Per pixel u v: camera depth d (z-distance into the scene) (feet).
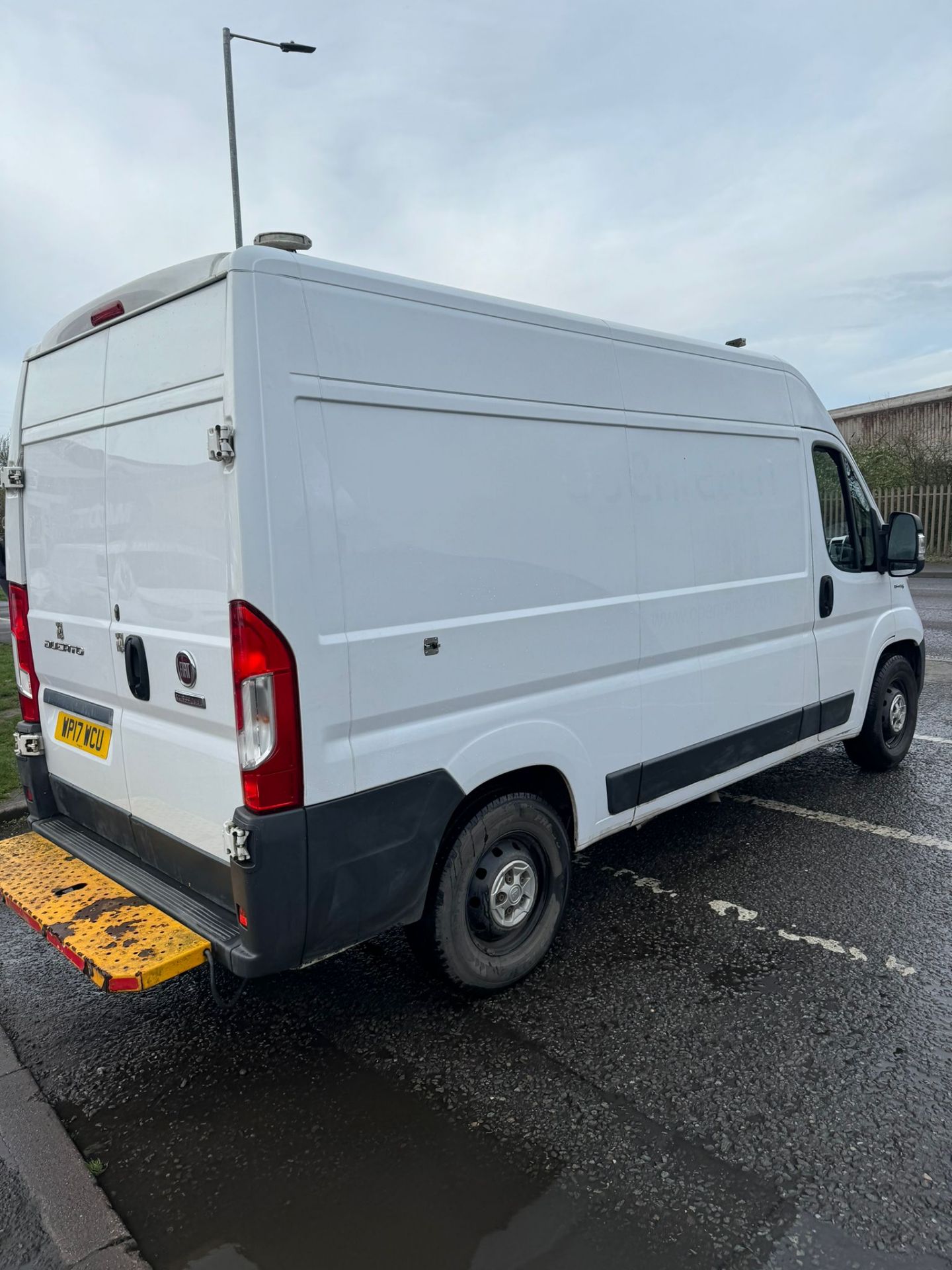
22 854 11.53
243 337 7.93
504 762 10.43
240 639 8.09
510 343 10.30
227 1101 9.09
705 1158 8.07
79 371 10.53
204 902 9.56
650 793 12.80
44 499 11.57
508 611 10.37
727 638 13.83
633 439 12.00
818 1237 7.16
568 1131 8.48
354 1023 10.43
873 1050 9.58
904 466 65.57
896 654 18.69
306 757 8.42
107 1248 7.23
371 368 8.86
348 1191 7.82
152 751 9.96
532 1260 7.01
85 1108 9.04
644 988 10.96
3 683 30.09
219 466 8.20
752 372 14.33
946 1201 7.50
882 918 12.57
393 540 9.07
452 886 10.16
